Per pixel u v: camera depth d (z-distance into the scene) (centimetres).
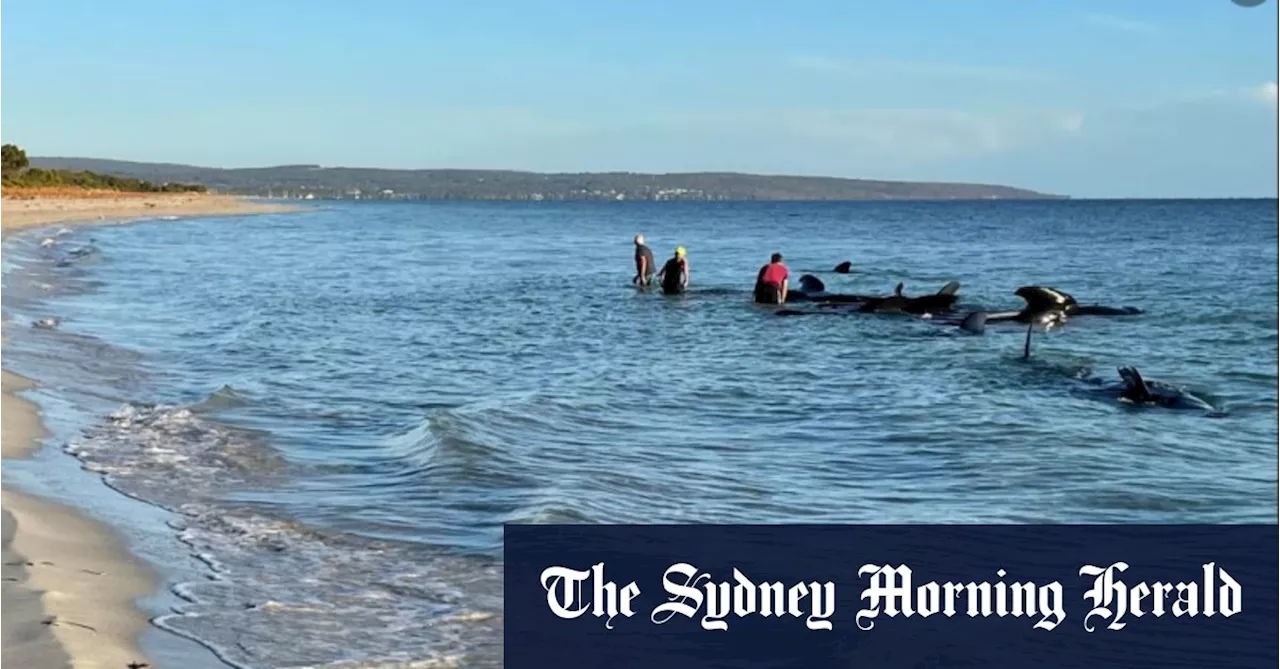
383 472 1124
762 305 2981
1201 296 3306
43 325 2256
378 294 3372
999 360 2019
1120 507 1040
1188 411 1541
